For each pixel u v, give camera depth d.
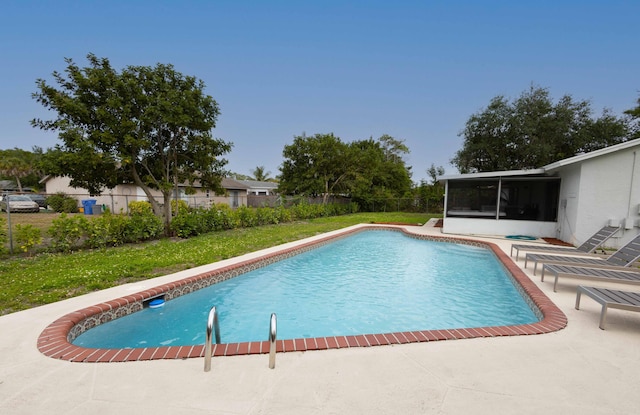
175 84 10.77
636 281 4.95
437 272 8.14
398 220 20.42
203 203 24.17
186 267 6.64
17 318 3.85
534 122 18.59
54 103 8.62
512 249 9.13
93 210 20.92
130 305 4.67
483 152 20.47
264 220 16.05
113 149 9.45
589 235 9.88
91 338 4.09
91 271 5.91
